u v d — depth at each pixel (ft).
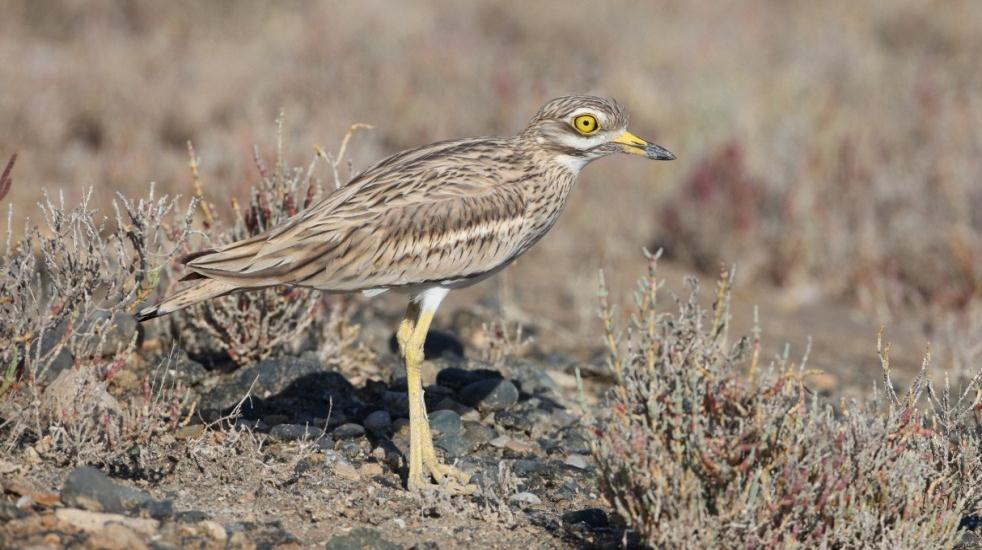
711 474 24.97
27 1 85.61
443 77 73.72
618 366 26.99
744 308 52.13
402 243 28.99
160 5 88.99
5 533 23.15
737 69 83.41
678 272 56.65
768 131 69.05
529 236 31.50
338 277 28.76
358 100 68.39
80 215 30.27
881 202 57.06
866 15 102.63
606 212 60.90
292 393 34.27
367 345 40.65
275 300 35.32
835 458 25.35
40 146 60.85
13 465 26.30
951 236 52.31
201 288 28.02
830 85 79.82
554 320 47.83
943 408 28.86
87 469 25.57
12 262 29.73
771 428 25.38
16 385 28.37
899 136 64.44
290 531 25.70
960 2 103.45
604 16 95.66
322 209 29.30
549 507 29.01
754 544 24.64
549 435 34.22
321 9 85.20
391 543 25.38
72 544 23.20
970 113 64.34
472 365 38.22
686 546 24.56
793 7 105.29
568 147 31.78
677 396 25.35
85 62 71.56
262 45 78.64
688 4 102.68
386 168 30.42
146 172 55.52
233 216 45.06
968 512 27.91
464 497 28.86
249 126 60.95
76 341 32.17
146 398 28.86
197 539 24.41
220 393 33.58
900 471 25.99
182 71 72.74
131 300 32.91
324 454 30.37
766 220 57.93
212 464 28.66
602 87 76.89
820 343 47.83
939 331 48.60
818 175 59.98
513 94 71.77
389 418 33.22
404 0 91.56
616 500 25.43
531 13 93.30
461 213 29.58
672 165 65.10
